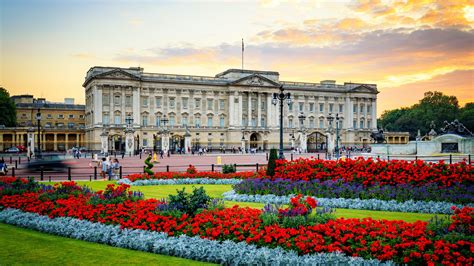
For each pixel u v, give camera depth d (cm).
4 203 2422
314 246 1556
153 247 1734
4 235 2005
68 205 2162
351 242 1557
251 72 15975
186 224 1830
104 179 4497
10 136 13950
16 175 4794
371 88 17788
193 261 1623
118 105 14038
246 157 9825
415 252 1425
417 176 2752
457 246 1427
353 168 2991
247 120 15950
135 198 2238
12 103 14575
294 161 3356
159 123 14725
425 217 2312
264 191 3019
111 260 1620
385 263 1429
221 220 1780
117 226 1922
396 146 7269
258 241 1634
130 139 11094
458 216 1606
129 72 14338
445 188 2659
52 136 14912
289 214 1752
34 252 1719
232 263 1570
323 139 16975
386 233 1553
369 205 2570
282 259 1501
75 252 1723
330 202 2664
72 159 8525
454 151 6662
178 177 4244
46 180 4300
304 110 16825
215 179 4181
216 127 15488
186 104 15162
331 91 17225
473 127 19125
